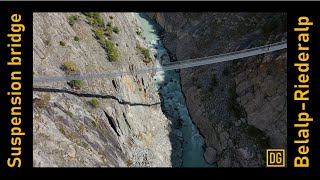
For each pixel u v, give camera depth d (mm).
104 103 47938
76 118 43344
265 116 55750
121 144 47719
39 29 46438
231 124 58938
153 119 60562
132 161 48250
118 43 59375
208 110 62406
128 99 54281
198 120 63000
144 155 50656
